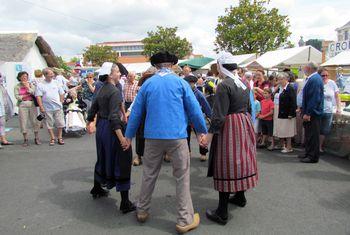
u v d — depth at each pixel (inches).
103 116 155.4
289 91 256.4
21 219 151.9
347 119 249.4
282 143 281.6
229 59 142.5
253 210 159.0
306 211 157.6
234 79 141.9
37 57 690.8
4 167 235.8
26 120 306.7
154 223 146.6
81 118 354.9
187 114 139.2
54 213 157.9
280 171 219.5
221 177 140.6
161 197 175.8
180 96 135.3
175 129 133.6
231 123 139.3
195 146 298.7
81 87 386.9
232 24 1125.7
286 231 138.3
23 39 634.2
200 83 335.3
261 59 617.0
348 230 138.8
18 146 305.7
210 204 166.4
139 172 221.5
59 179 207.9
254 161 144.6
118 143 150.5
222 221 143.6
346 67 482.3
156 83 135.6
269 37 1079.0
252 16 1095.6
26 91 305.9
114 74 157.5
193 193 181.6
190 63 672.4
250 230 139.4
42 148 297.0
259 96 287.1
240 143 139.4
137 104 139.2
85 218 152.4
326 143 272.7
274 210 158.9
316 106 231.3
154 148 137.6
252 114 155.7
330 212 156.3
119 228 142.6
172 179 205.2
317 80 229.9
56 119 308.8
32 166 237.8
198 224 143.3
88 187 193.2
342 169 224.4
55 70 432.5
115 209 161.9
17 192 185.8
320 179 203.3
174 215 154.2
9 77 509.0
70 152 280.7
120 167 151.3
